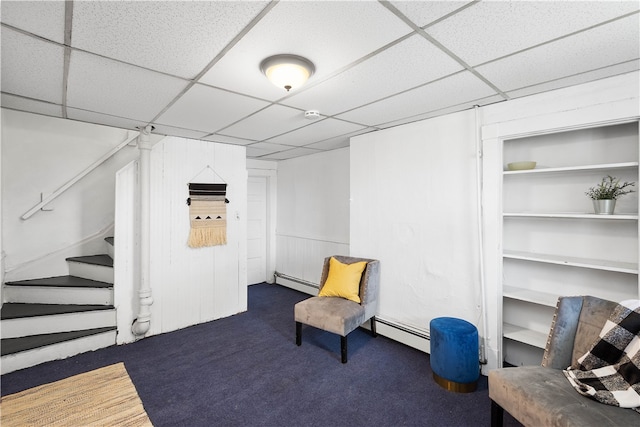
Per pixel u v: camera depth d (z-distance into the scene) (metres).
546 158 2.38
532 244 2.47
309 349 2.88
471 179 2.47
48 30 1.32
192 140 3.46
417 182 2.82
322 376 2.42
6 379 2.34
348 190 4.10
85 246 3.47
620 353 1.46
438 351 2.27
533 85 1.99
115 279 2.96
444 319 2.43
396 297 3.02
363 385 2.29
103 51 1.51
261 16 1.24
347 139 3.54
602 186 2.04
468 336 2.18
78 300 3.01
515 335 2.33
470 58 1.62
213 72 1.75
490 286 2.36
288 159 5.09
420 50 1.53
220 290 3.71
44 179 3.21
